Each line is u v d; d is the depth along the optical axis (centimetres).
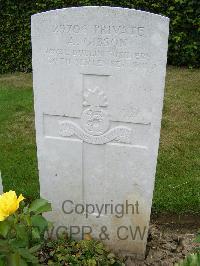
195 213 101
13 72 204
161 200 104
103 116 78
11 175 115
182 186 109
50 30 73
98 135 80
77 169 84
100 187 85
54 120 81
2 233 61
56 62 75
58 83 77
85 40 73
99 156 82
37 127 82
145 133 77
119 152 80
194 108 158
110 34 71
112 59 73
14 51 200
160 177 114
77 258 84
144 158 79
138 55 71
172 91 173
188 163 121
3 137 138
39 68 77
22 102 166
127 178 82
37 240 75
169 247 91
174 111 156
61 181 86
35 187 110
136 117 76
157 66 71
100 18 70
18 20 193
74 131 81
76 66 75
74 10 71
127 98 75
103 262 83
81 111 78
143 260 88
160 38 69
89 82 76
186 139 136
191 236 95
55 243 89
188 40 195
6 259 63
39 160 85
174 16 192
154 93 73
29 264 68
